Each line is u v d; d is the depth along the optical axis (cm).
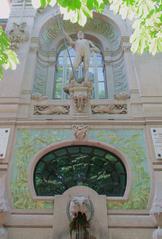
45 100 1033
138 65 1110
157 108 966
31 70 1133
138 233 714
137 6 594
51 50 1330
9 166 841
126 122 942
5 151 864
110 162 873
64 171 857
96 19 1408
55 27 1396
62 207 747
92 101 1027
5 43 655
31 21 1320
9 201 774
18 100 998
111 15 1382
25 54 1166
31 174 827
